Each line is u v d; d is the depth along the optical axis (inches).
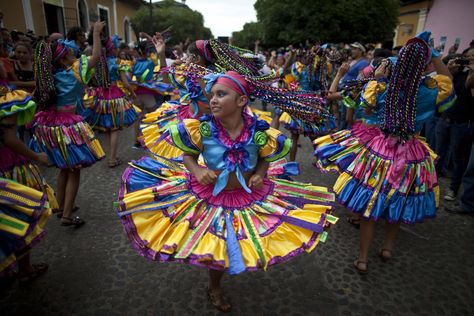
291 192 93.7
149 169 96.2
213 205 84.7
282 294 105.7
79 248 124.7
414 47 100.4
